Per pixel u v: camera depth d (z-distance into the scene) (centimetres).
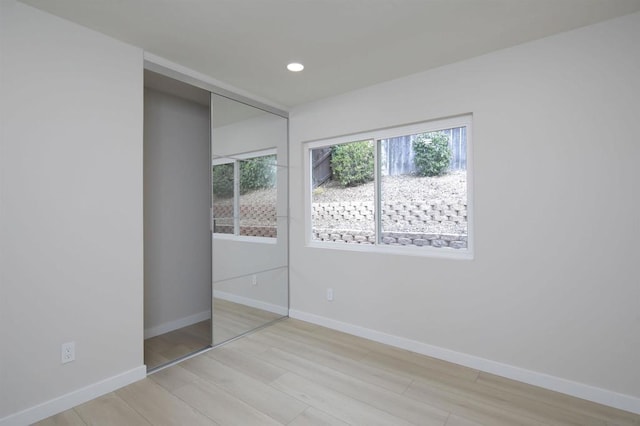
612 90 205
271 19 204
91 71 216
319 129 348
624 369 203
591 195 212
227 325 312
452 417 196
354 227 336
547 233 227
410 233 302
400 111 293
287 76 290
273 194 358
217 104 303
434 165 289
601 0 186
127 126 235
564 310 221
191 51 246
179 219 348
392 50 244
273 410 203
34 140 192
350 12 197
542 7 192
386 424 190
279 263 365
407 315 290
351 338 315
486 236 250
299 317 367
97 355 218
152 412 201
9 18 183
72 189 207
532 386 230
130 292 236
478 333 254
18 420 184
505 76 242
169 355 279
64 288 204
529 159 233
